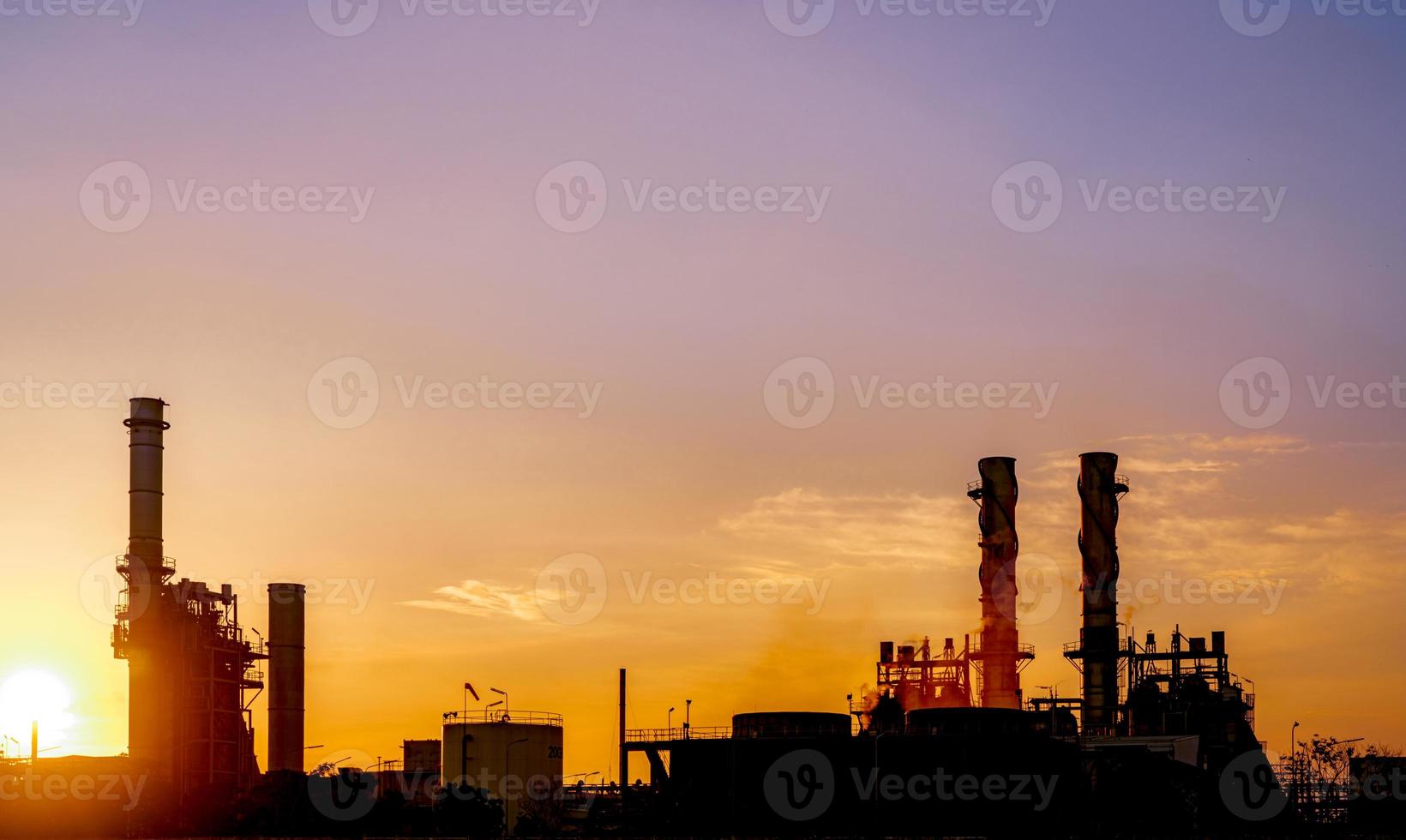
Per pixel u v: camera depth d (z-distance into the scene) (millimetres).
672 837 141875
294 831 145875
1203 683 173000
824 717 149125
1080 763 146375
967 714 146125
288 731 176500
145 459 156750
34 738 164625
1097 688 181625
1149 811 145625
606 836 142750
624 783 153125
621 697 165375
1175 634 177750
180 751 154250
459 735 163125
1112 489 186500
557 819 152625
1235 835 143875
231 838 140750
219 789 152500
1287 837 141000
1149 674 176500
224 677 161500
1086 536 186000
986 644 181125
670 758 150125
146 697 154125
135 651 154375
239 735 162250
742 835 142000
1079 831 142625
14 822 143625
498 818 149875
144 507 156250
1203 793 159750
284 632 177750
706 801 145875
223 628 163125
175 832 144750
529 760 163000
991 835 139875
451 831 146625
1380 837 139500
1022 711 149250
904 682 183500
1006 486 184000
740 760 145875
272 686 176750
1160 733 170250
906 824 142000
